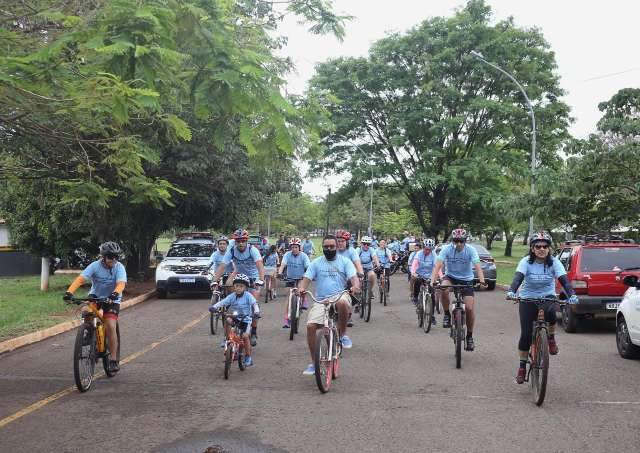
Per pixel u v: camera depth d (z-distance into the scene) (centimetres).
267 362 970
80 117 802
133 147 923
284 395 752
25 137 946
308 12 800
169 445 564
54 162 1079
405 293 2217
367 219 7644
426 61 3359
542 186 1761
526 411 679
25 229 2245
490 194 3391
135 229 2345
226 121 745
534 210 1811
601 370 910
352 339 1194
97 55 608
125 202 1953
